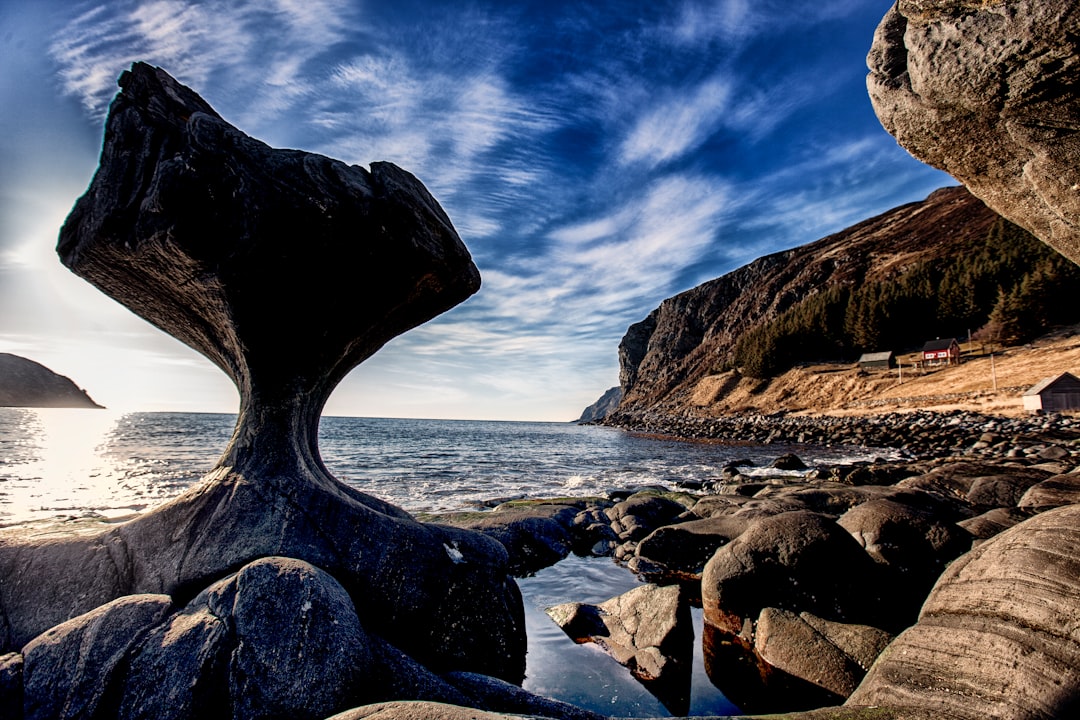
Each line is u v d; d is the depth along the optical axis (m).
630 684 4.76
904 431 34.34
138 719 2.76
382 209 4.62
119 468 22.06
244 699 2.82
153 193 4.01
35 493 15.73
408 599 4.32
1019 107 3.16
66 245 4.82
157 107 4.46
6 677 2.90
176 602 3.71
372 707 2.51
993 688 2.76
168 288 4.77
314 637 3.05
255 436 4.72
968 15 3.14
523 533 9.26
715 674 4.93
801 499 9.70
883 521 6.34
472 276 5.82
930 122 3.70
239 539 4.14
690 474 22.56
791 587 5.64
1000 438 25.98
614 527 10.56
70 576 3.84
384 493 16.09
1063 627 2.76
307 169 4.36
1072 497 7.29
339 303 4.82
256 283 4.43
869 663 4.40
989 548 3.55
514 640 4.91
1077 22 2.61
